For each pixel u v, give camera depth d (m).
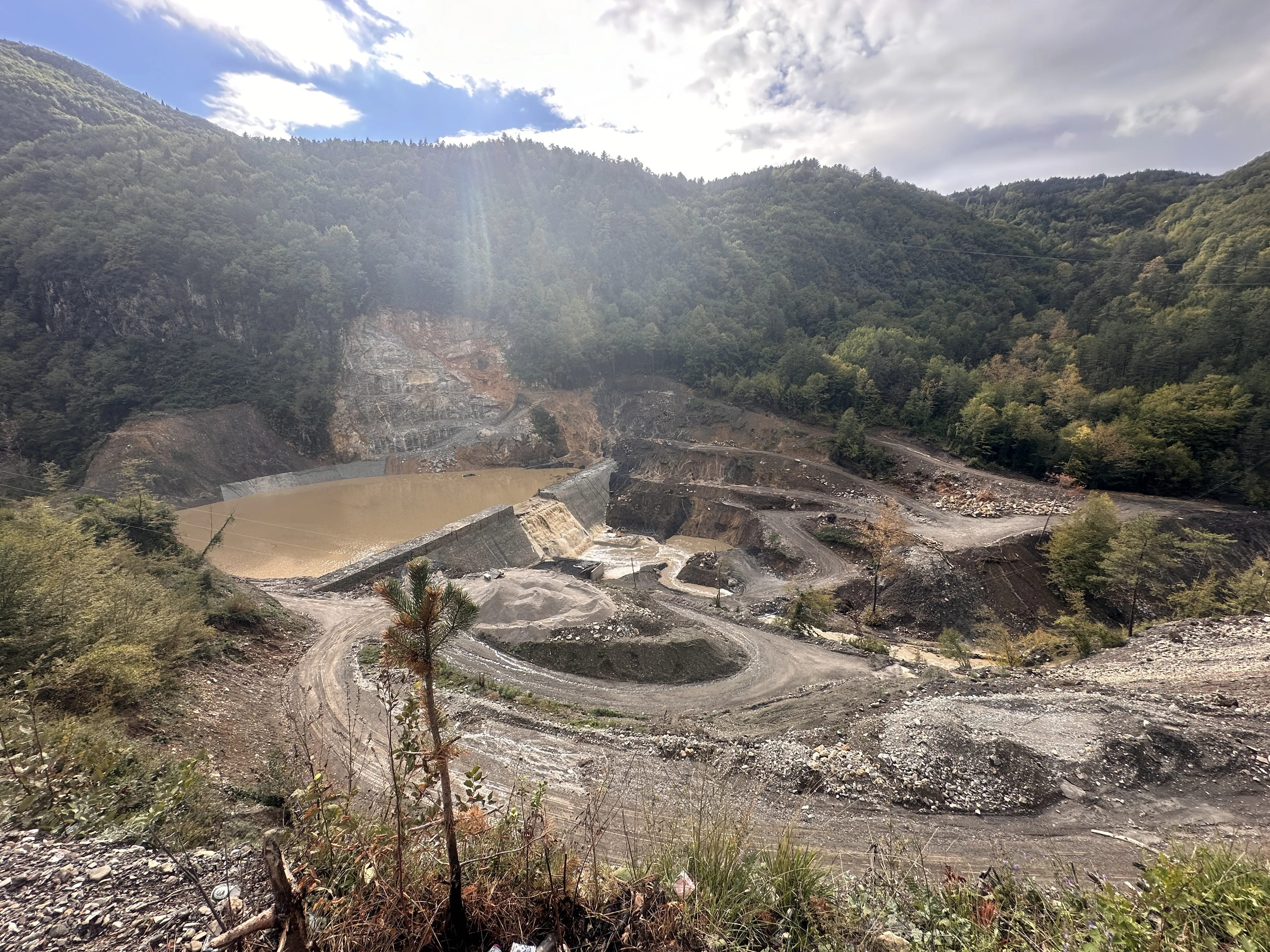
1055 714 17.92
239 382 91.12
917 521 58.41
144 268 89.88
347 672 25.80
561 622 32.12
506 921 4.92
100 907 5.39
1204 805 14.30
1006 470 66.31
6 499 37.09
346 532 65.44
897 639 43.69
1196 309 76.69
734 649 34.47
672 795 15.52
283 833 5.61
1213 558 46.41
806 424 83.00
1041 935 5.57
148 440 77.31
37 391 79.56
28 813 7.37
